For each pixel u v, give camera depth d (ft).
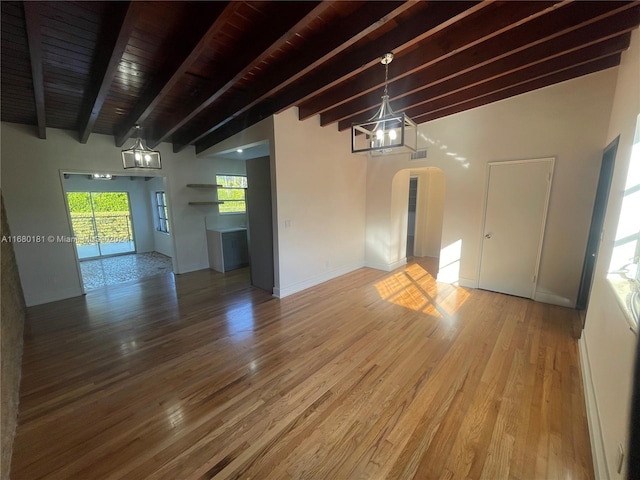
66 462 5.16
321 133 14.19
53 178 12.99
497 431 5.68
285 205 12.87
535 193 12.02
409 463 5.05
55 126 12.73
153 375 7.66
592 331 7.58
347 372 7.67
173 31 6.77
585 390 6.70
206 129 13.42
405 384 7.14
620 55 9.39
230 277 16.84
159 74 8.72
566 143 11.11
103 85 7.78
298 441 5.54
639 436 2.63
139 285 15.52
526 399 6.54
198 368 7.94
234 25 6.87
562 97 11.03
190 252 18.30
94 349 9.00
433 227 21.20
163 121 12.93
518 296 12.95
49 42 6.89
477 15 7.47
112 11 6.04
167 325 10.62
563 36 8.38
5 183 11.85
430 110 13.00
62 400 6.75
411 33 7.26
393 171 16.55
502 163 12.64
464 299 12.71
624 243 6.49
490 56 8.61
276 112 11.62
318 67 9.50
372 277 16.30
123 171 14.92
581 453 5.18
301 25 6.18
